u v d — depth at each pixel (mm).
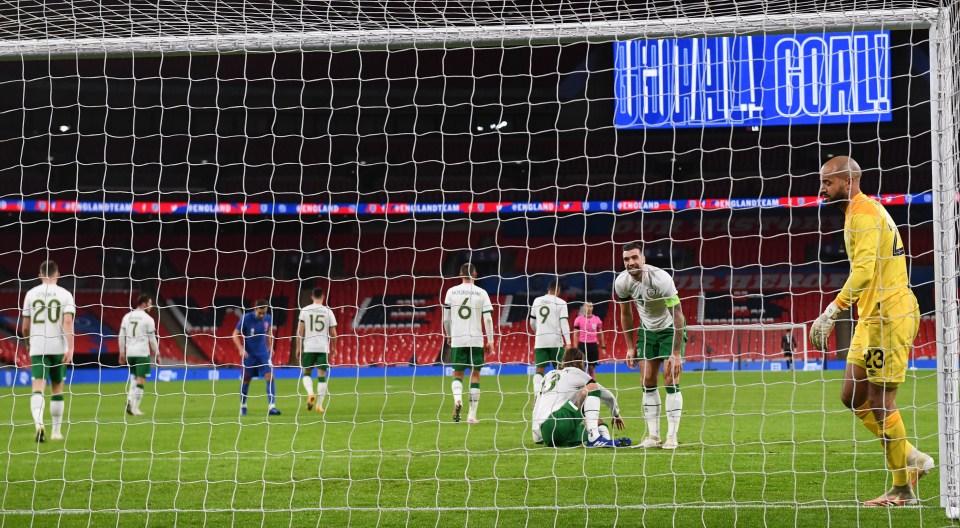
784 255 56750
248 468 12070
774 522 8094
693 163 55812
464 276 18750
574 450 13086
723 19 9031
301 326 22219
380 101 51625
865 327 8367
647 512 8602
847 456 12297
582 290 58344
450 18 10141
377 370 52781
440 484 10375
